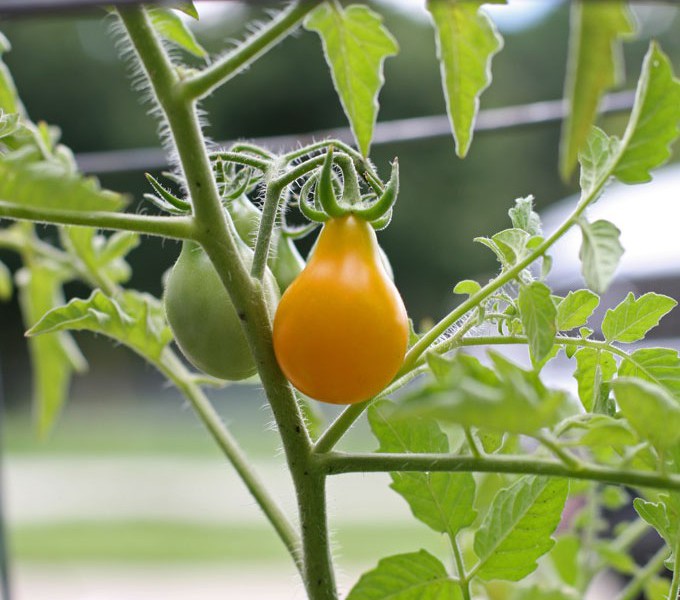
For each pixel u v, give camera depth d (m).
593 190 0.34
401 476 0.39
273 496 0.43
